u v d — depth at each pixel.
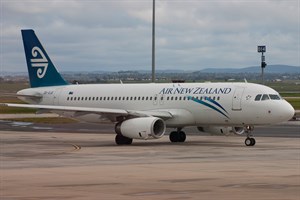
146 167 57.12
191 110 87.12
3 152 74.06
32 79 104.38
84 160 64.25
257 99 82.31
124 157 67.31
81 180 48.22
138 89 93.06
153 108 90.44
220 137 100.12
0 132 113.31
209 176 50.25
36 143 88.62
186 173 52.28
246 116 82.94
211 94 85.69
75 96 99.06
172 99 88.81
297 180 47.72
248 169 55.06
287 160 63.06
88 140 95.12
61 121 144.50
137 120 84.19
